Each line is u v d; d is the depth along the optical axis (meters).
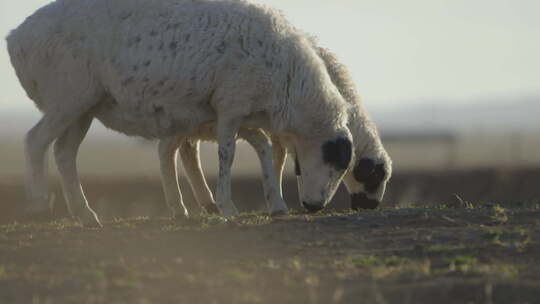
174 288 9.58
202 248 11.91
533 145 62.94
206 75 14.27
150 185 34.22
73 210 14.90
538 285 9.31
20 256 11.51
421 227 13.29
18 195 29.72
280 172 17.66
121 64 14.10
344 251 11.65
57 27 14.19
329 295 9.20
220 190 14.88
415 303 8.97
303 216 14.97
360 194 17.98
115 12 14.22
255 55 14.39
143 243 12.32
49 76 14.30
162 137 14.89
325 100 15.11
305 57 14.90
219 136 14.66
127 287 9.62
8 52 14.70
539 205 16.36
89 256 11.45
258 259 11.20
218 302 8.98
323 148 15.48
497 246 11.71
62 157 14.98
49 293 9.43
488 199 30.34
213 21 14.32
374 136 17.77
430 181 35.72
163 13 14.27
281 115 14.84
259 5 14.97
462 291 9.23
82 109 14.36
